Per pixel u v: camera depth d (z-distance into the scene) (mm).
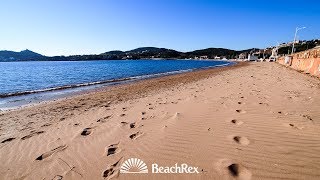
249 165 2525
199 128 3820
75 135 3971
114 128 4211
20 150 3438
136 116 5035
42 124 5098
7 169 2836
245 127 3764
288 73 17875
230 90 8297
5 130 4766
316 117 4238
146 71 37719
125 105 6809
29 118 5996
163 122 4328
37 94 12031
